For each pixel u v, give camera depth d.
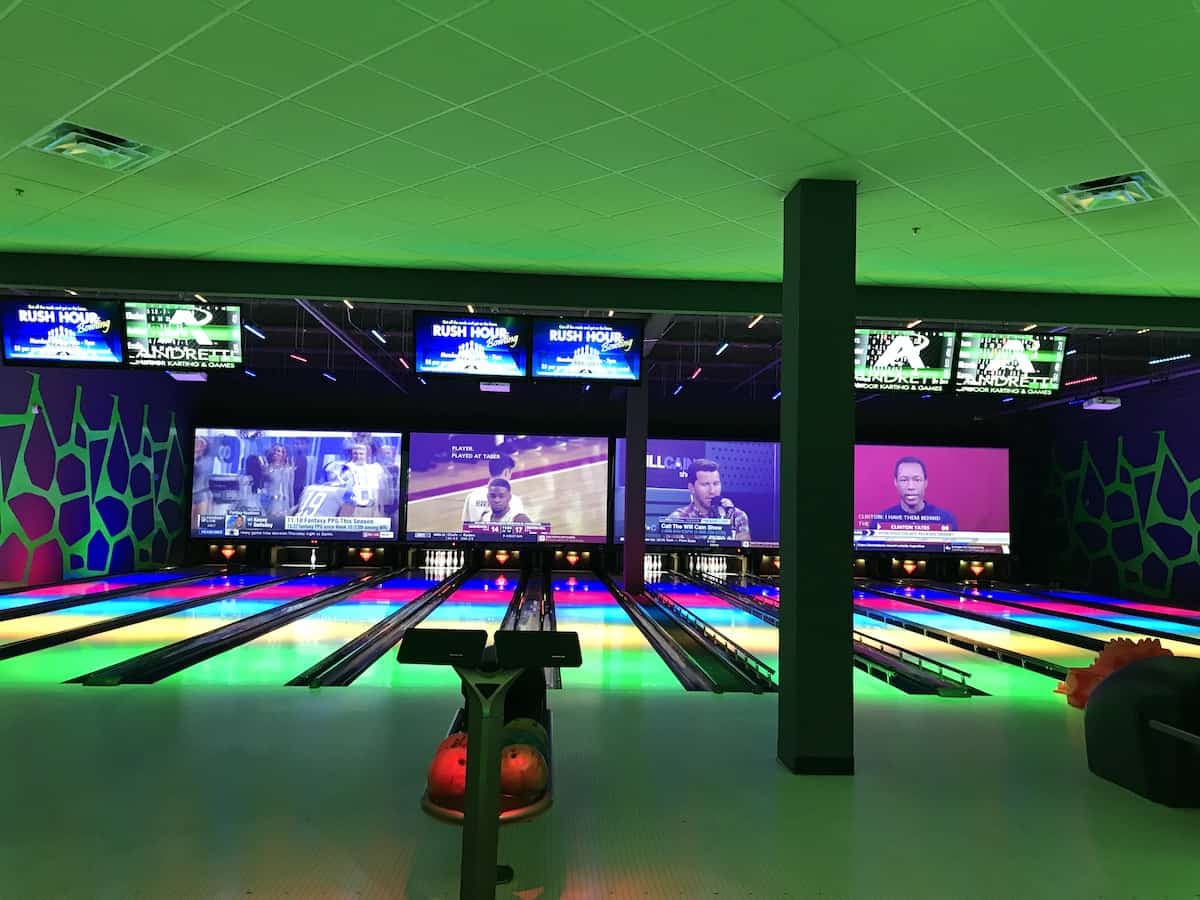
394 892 2.84
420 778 4.03
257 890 2.84
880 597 14.39
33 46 3.29
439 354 6.87
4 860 3.05
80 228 5.81
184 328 6.86
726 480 17.55
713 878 3.03
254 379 17.80
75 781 3.91
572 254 6.20
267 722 5.03
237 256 6.46
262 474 17.05
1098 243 5.52
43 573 12.63
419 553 17.98
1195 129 3.78
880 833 3.49
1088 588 16.25
